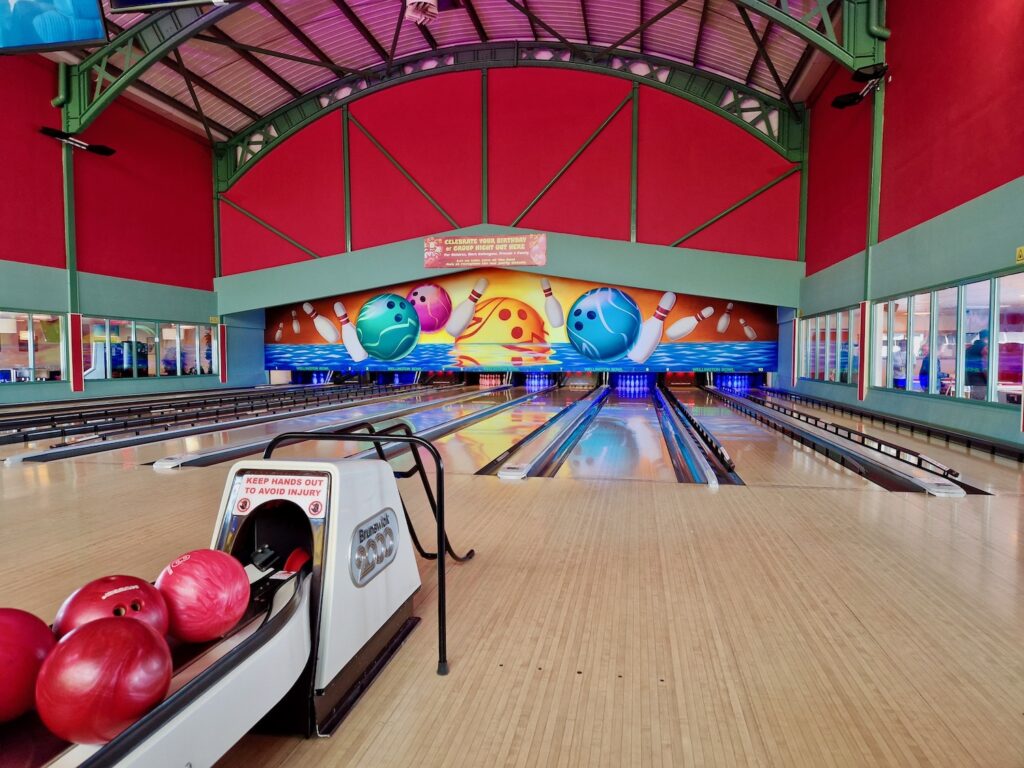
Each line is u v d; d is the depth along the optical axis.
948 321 5.69
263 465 1.43
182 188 10.84
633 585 2.03
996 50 4.95
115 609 0.98
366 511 1.50
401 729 1.26
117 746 0.75
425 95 10.66
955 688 1.41
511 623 1.75
